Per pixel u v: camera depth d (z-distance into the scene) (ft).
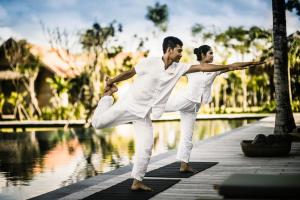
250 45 106.32
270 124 45.83
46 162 26.35
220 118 75.61
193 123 16.51
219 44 108.27
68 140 41.96
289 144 20.36
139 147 12.99
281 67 29.58
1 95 84.89
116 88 12.98
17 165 25.16
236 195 6.64
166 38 12.57
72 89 89.81
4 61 93.15
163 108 12.82
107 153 30.58
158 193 12.98
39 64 89.71
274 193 6.46
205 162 19.01
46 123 62.59
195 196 12.50
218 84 113.91
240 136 32.37
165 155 22.04
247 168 17.12
